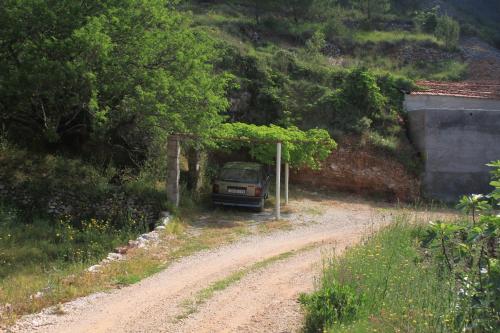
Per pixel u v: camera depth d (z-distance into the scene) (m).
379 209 18.33
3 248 11.54
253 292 8.31
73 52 13.65
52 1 14.48
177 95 14.19
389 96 24.06
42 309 7.50
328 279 7.84
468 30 36.53
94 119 14.49
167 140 15.43
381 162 21.05
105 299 7.99
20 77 13.72
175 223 13.62
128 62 14.43
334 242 12.60
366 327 5.80
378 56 30.55
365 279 7.47
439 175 21.00
